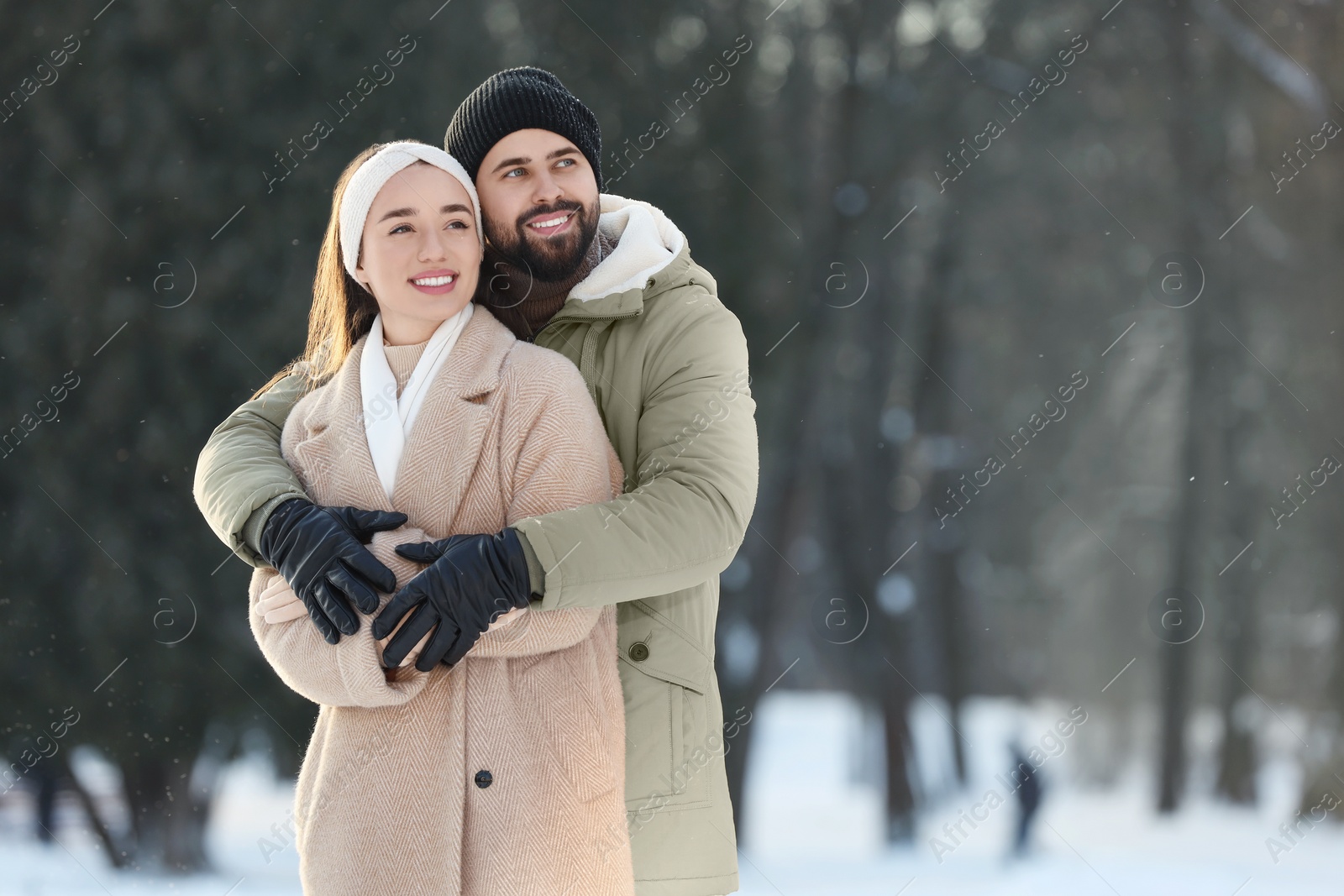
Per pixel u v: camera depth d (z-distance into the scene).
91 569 31.03
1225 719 62.88
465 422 5.96
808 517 62.84
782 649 78.75
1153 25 59.28
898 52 58.00
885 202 56.88
